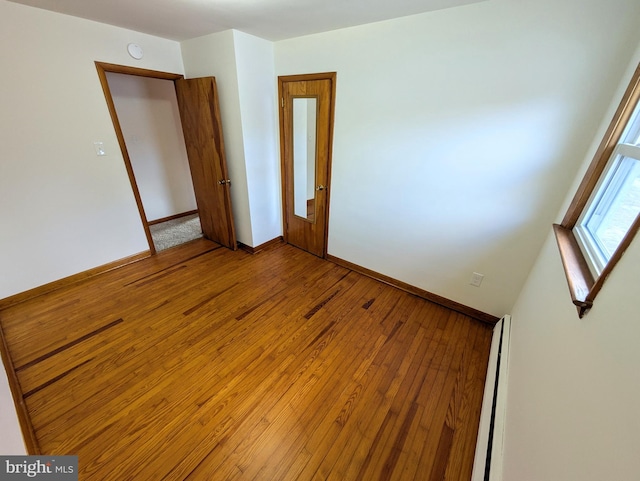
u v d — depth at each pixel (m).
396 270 2.63
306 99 2.68
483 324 2.21
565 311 1.04
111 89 3.31
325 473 1.27
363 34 2.10
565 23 1.41
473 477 1.23
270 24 2.15
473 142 1.87
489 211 1.96
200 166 3.14
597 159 1.34
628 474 0.45
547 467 0.73
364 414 1.51
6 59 1.92
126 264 2.95
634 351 0.55
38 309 2.23
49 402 1.52
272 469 1.27
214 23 2.16
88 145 2.43
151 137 3.81
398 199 2.38
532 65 1.55
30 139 2.12
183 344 1.94
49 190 2.29
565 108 1.53
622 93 1.27
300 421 1.47
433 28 1.80
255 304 2.38
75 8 1.93
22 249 2.25
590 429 0.61
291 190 3.24
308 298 2.49
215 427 1.43
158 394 1.59
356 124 2.39
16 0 1.81
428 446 1.38
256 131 2.84
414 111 2.05
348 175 2.62
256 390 1.63
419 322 2.22
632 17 1.26
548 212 1.74
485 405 1.50
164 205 4.17
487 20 1.61
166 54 2.74
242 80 2.54
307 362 1.83
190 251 3.31
